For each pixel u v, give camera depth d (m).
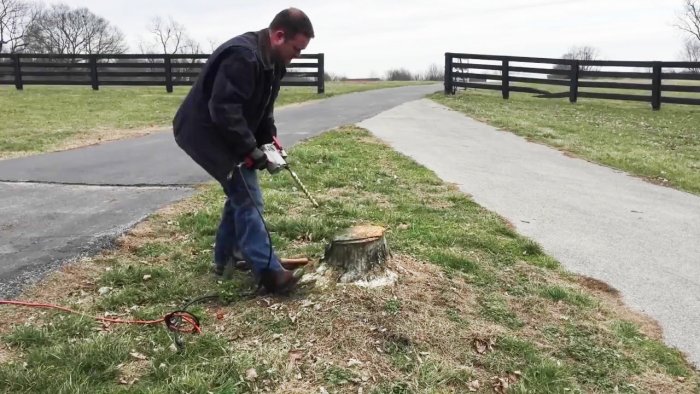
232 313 3.37
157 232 4.76
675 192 7.38
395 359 2.95
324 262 3.62
